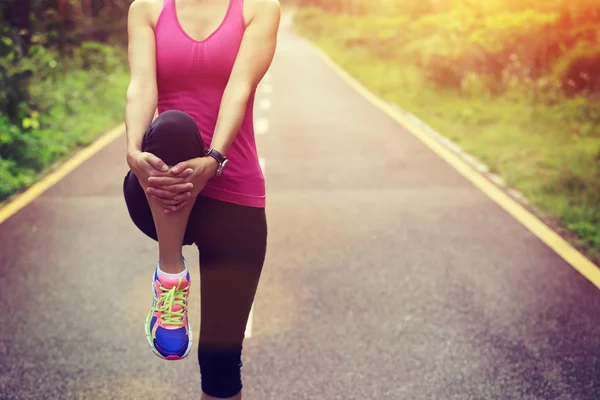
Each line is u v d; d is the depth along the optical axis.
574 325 4.10
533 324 4.12
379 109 14.16
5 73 11.15
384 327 4.10
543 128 11.36
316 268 5.09
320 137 10.76
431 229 6.04
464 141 10.31
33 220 6.38
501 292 4.62
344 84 19.33
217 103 1.96
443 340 3.93
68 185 7.75
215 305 2.09
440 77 16.89
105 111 13.39
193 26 1.95
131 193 2.01
